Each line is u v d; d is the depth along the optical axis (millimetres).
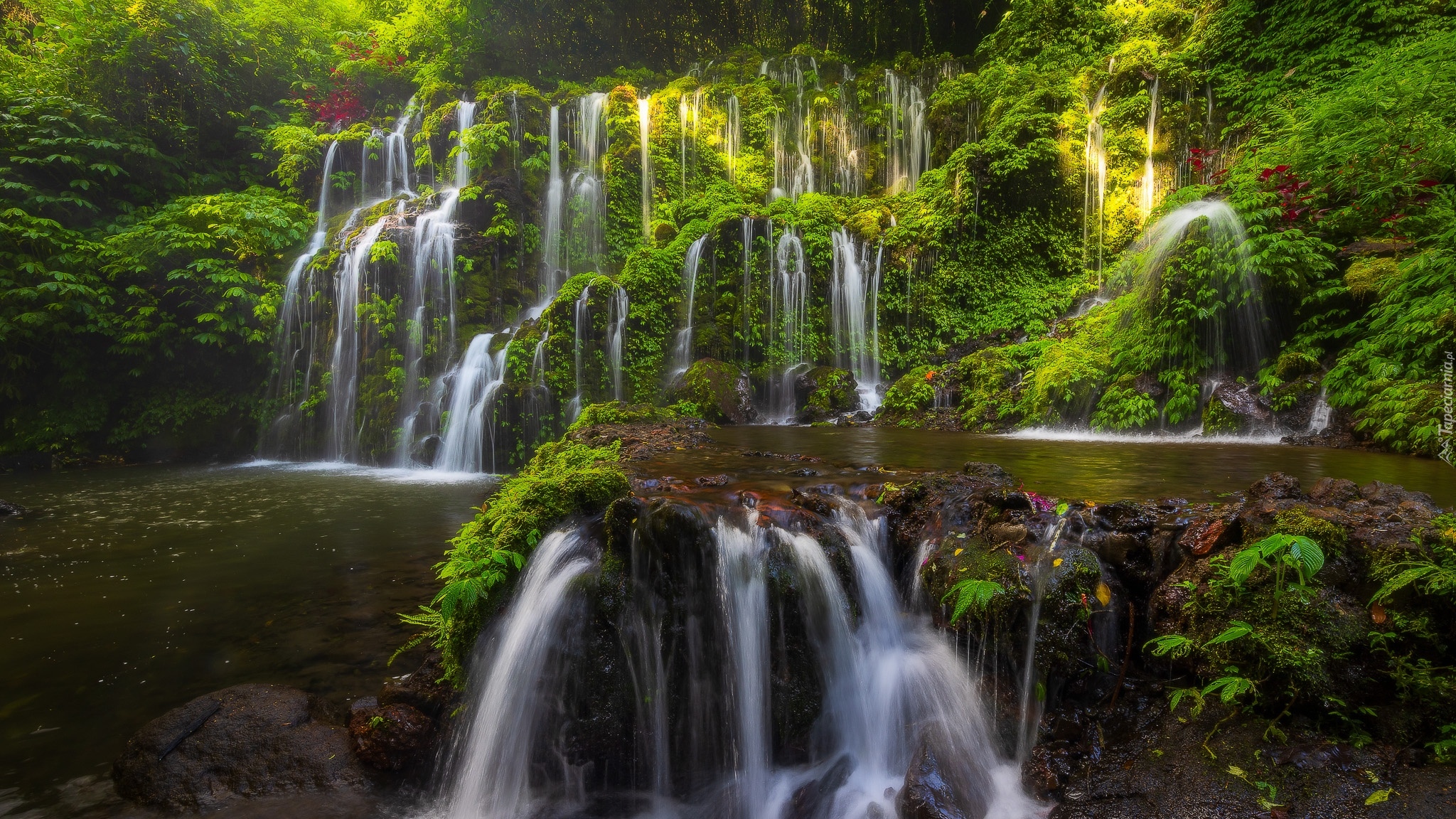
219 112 18203
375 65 20375
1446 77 8906
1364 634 2414
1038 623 2898
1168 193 12727
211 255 14344
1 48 16781
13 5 18797
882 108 17141
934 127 16266
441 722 3486
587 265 15352
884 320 13156
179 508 8703
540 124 15703
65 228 14633
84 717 3664
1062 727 2771
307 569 6086
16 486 10539
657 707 3303
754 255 12922
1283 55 11969
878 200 15125
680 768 3299
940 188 13828
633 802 3262
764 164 16781
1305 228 8508
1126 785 2490
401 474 11461
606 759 3295
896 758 3197
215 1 18828
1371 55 10750
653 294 12734
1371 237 8148
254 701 3562
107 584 5711
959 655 3121
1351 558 2588
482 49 20734
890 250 13398
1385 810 2070
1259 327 8227
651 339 12602
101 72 16391
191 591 5523
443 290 13523
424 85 19125
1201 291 8352
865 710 3322
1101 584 2969
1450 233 7227
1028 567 3037
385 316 12984
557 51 22453
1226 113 12539
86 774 3203
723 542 3387
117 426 13938
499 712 3361
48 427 13344
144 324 13773
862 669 3373
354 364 13258
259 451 14031
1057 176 12898
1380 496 3164
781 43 23469
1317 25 11508
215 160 18250
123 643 4559
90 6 16609
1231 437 7734
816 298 12961
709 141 16734
